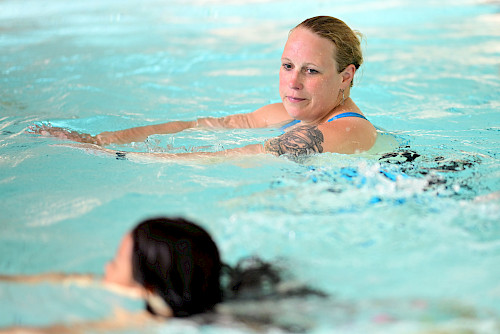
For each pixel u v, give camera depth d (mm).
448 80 6543
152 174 3414
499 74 6785
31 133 4285
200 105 5527
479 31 10094
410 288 2217
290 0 14508
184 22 11617
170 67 7355
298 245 2520
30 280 2350
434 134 4426
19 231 2725
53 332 2072
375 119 4980
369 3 13938
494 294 2154
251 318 2127
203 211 2873
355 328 2045
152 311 2193
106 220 2828
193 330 2090
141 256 2285
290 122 4457
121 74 6871
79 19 11836
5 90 5961
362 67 7266
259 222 2727
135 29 10664
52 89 6016
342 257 2432
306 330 2053
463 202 2912
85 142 4113
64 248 2572
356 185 3156
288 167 3479
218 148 3979
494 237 2545
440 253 2430
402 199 2951
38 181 3309
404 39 9414
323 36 3852
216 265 2316
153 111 5297
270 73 7020
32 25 11023
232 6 13797
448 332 1993
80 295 2264
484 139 4230
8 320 2119
